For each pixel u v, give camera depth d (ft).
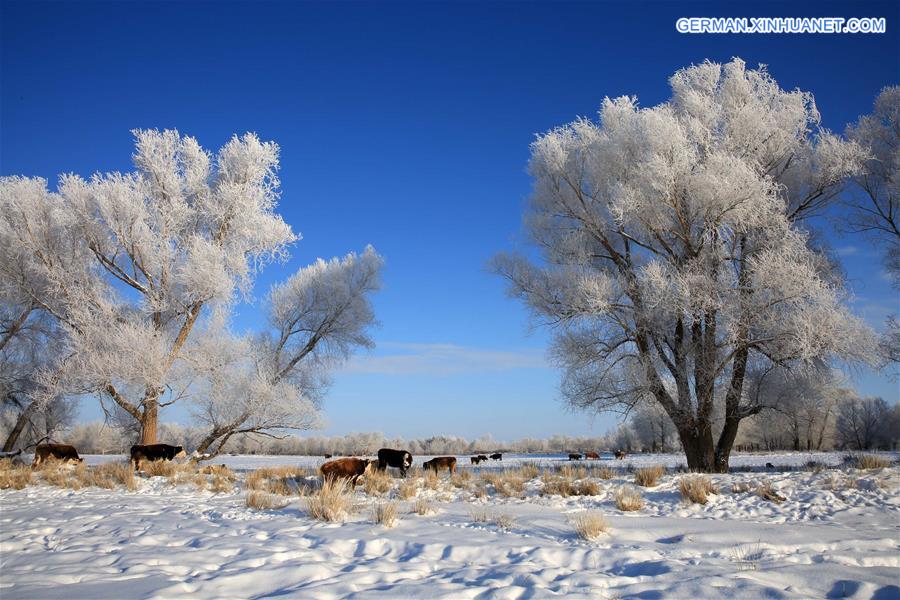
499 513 28.30
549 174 61.26
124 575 16.69
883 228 59.31
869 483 32.17
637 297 55.11
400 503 33.42
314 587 15.43
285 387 65.57
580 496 35.04
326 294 74.33
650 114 53.21
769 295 48.21
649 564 18.29
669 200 52.34
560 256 61.11
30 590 14.83
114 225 61.21
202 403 63.93
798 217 58.39
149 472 50.03
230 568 17.79
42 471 51.34
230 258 64.54
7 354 74.49
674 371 54.54
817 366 52.49
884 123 60.85
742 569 17.30
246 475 50.60
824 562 18.80
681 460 92.63
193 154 68.85
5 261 62.23
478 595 14.89
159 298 63.67
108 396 64.03
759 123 54.24
